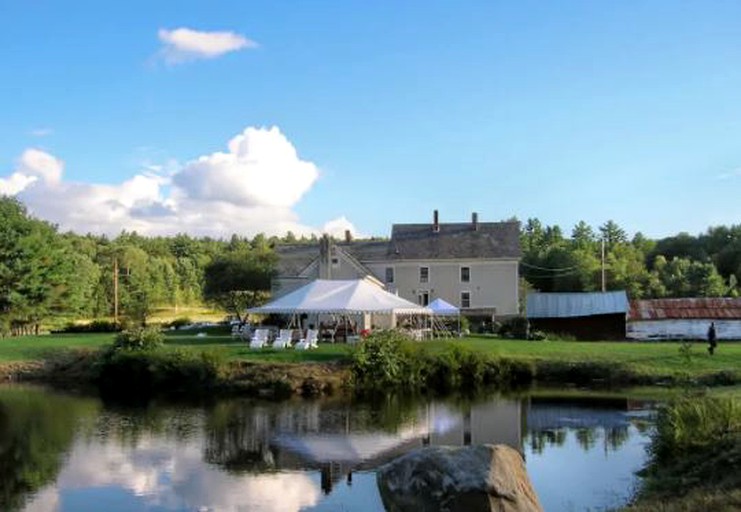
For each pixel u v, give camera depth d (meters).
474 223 77.25
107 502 18.17
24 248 68.44
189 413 31.00
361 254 75.88
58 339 52.16
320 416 30.05
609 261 116.44
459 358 39.09
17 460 22.47
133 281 110.38
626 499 16.94
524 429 26.81
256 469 21.28
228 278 75.19
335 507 17.56
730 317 58.62
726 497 11.62
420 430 26.92
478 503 9.67
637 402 32.69
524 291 93.50
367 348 38.56
